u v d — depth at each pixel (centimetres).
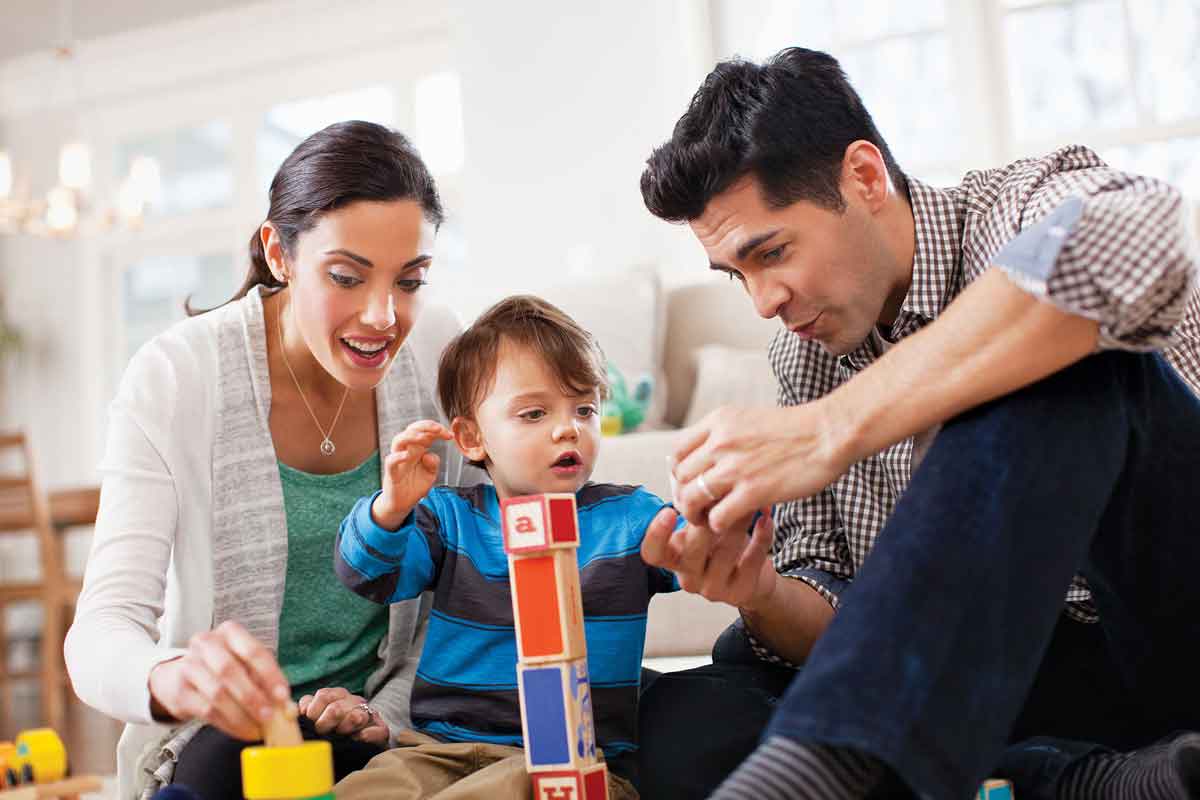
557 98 467
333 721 119
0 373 606
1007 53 423
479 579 129
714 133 113
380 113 557
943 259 120
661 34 454
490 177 474
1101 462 90
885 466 130
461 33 481
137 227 471
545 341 135
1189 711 114
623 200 456
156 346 138
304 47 565
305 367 140
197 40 578
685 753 116
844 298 117
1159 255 87
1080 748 108
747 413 99
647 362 329
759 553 109
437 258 545
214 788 113
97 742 340
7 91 613
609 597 125
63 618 511
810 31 443
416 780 112
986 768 78
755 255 115
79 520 431
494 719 123
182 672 96
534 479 133
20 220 463
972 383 91
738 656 136
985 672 79
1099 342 90
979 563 81
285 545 136
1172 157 407
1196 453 100
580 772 96
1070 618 124
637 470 229
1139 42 411
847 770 75
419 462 120
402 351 149
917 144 432
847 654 77
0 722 400
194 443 134
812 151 113
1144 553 104
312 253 124
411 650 142
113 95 600
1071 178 107
